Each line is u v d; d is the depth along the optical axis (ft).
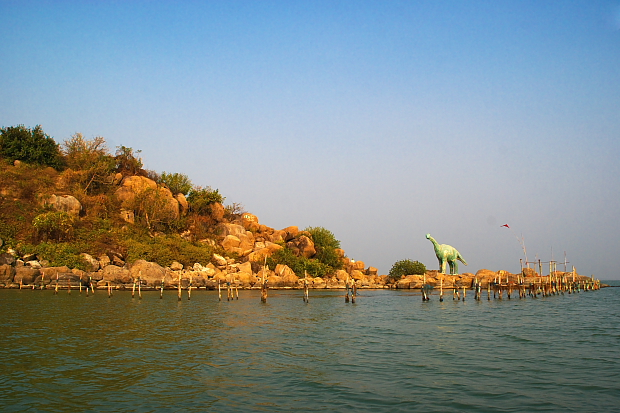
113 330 91.66
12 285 171.94
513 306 168.76
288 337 89.51
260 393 52.70
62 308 123.44
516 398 51.42
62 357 67.62
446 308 157.99
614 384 57.11
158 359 68.03
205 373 60.75
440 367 65.67
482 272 280.10
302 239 279.49
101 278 186.70
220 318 114.32
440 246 284.61
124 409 46.85
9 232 196.03
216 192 283.38
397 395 52.29
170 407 47.60
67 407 47.19
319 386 55.57
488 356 73.51
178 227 250.78
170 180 284.41
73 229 206.80
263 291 158.92
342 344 83.15
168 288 196.54
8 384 54.13
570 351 78.13
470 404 49.37
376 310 147.84
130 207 241.76
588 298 222.07
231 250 250.78
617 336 94.68
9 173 230.07
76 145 274.57
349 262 318.86
